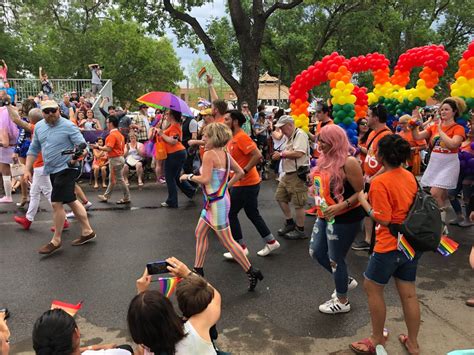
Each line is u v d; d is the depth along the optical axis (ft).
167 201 25.72
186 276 8.52
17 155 25.64
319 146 11.48
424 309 13.03
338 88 20.39
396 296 13.89
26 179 22.89
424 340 11.28
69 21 104.83
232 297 13.88
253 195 16.48
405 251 9.46
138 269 16.19
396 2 80.79
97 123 39.01
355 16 62.34
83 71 106.42
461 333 11.63
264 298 13.79
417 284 14.90
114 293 14.20
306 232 20.85
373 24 63.77
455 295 14.01
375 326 10.46
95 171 31.09
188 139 30.04
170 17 48.52
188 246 18.78
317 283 14.93
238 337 11.51
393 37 84.58
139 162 31.78
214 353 7.68
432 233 9.36
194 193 27.37
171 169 25.09
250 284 14.20
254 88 43.88
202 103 42.96
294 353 10.76
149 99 23.67
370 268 10.21
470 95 19.54
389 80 25.68
